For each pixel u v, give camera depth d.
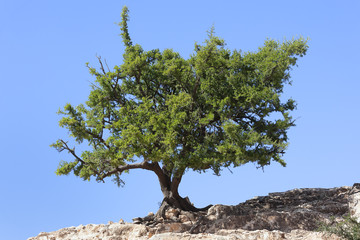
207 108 23.72
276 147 21.72
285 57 22.08
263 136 21.41
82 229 22.61
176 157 21.02
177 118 21.56
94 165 22.36
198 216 22.78
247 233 18.41
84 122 22.64
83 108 23.44
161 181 24.50
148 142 20.61
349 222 16.06
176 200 23.92
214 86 23.47
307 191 26.55
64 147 22.28
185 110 22.89
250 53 24.31
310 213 20.38
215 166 21.59
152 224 21.98
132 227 20.88
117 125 22.14
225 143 21.00
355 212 18.25
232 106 23.08
